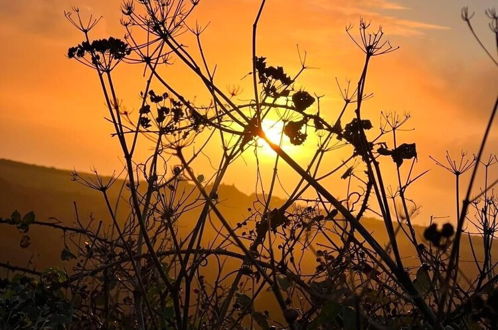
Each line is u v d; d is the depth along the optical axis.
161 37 5.93
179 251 5.34
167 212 5.41
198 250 5.54
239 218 6.01
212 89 5.68
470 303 4.16
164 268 5.94
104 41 5.98
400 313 4.92
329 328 4.88
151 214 6.02
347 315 4.36
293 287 5.22
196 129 5.96
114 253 6.05
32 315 5.75
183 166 4.03
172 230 5.35
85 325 6.02
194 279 6.40
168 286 5.31
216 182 5.84
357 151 5.57
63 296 6.03
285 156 5.12
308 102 5.75
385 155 5.47
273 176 5.74
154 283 5.91
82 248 6.31
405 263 5.44
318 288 4.90
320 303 4.77
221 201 5.96
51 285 5.96
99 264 6.17
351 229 5.30
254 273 5.61
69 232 6.62
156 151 5.90
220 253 5.71
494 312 3.38
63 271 6.30
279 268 5.39
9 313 5.68
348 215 4.89
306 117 5.75
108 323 5.77
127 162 5.56
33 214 6.55
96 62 5.98
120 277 6.12
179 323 5.30
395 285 5.20
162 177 5.94
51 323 5.70
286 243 5.54
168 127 5.94
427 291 4.68
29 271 6.34
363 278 4.93
